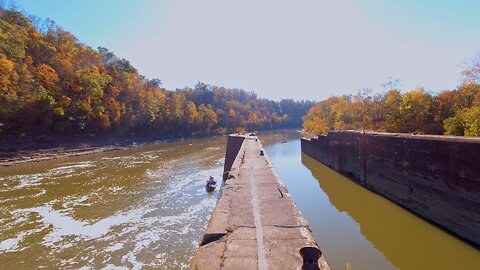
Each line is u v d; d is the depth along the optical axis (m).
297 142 69.56
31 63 46.56
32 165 35.31
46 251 12.49
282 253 4.83
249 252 4.88
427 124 30.62
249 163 15.73
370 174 21.72
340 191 21.83
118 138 61.62
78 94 52.59
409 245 12.03
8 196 20.94
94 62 63.97
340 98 66.88
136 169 31.62
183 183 24.69
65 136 50.16
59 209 18.00
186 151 49.81
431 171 13.92
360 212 16.53
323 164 35.47
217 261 4.57
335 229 14.12
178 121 84.19
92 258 11.88
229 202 8.06
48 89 47.06
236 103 122.44
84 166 33.97
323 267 4.07
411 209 15.91
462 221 11.84
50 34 55.81
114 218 16.38
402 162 16.73
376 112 44.84
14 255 12.16
